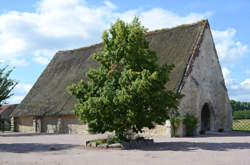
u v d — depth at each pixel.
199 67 23.47
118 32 14.28
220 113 25.77
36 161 9.86
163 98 13.73
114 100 12.80
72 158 10.50
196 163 9.09
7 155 11.62
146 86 12.68
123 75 13.53
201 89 23.44
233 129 28.67
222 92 25.89
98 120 13.75
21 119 31.92
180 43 24.56
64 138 20.44
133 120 13.19
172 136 20.33
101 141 14.74
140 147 13.72
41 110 29.11
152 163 9.18
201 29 24.42
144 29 14.46
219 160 9.62
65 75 31.69
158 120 14.30
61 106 27.33
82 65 30.92
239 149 12.48
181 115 20.89
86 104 13.18
